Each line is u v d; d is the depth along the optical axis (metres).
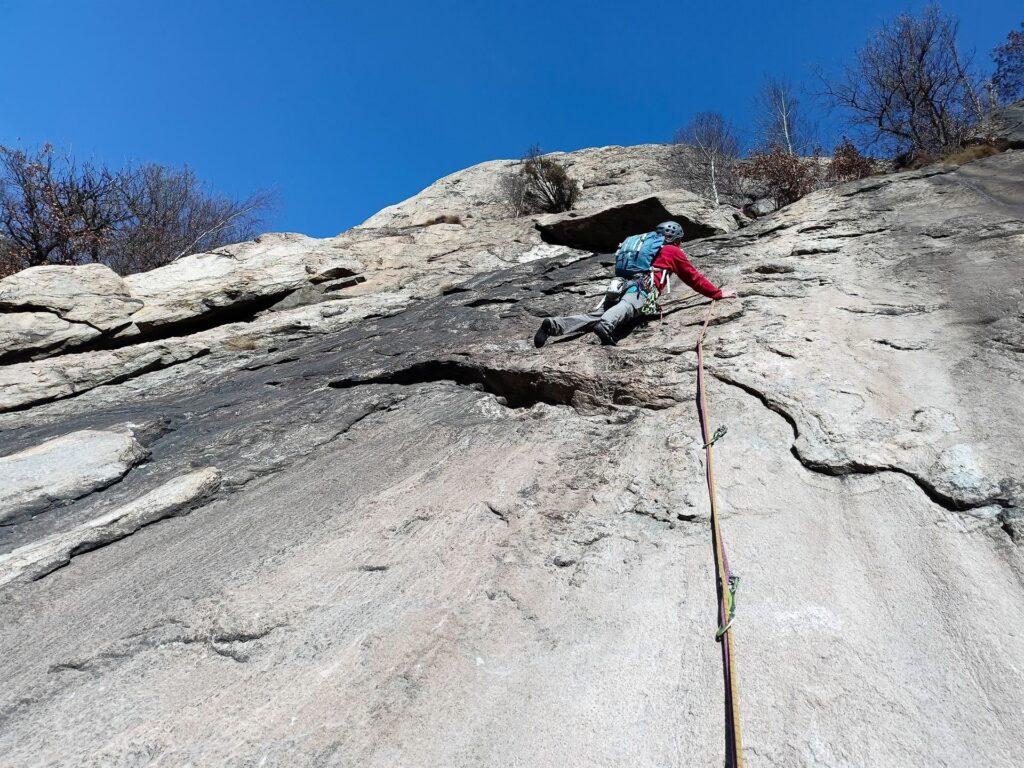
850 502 3.23
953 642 2.42
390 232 11.90
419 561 3.40
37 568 3.83
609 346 5.45
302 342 8.56
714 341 5.01
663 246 5.70
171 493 4.50
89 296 8.83
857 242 6.65
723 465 3.66
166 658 2.98
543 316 7.06
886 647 2.45
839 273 6.00
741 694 2.34
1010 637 2.39
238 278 9.50
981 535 2.86
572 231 11.06
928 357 4.34
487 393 5.64
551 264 9.01
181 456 5.29
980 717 2.14
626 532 3.35
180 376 8.00
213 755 2.38
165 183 17.33
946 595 2.62
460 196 22.27
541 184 17.38
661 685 2.43
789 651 2.49
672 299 6.32
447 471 4.36
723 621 2.63
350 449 5.07
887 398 3.95
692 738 2.21
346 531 3.81
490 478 4.12
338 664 2.73
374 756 2.29
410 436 5.04
